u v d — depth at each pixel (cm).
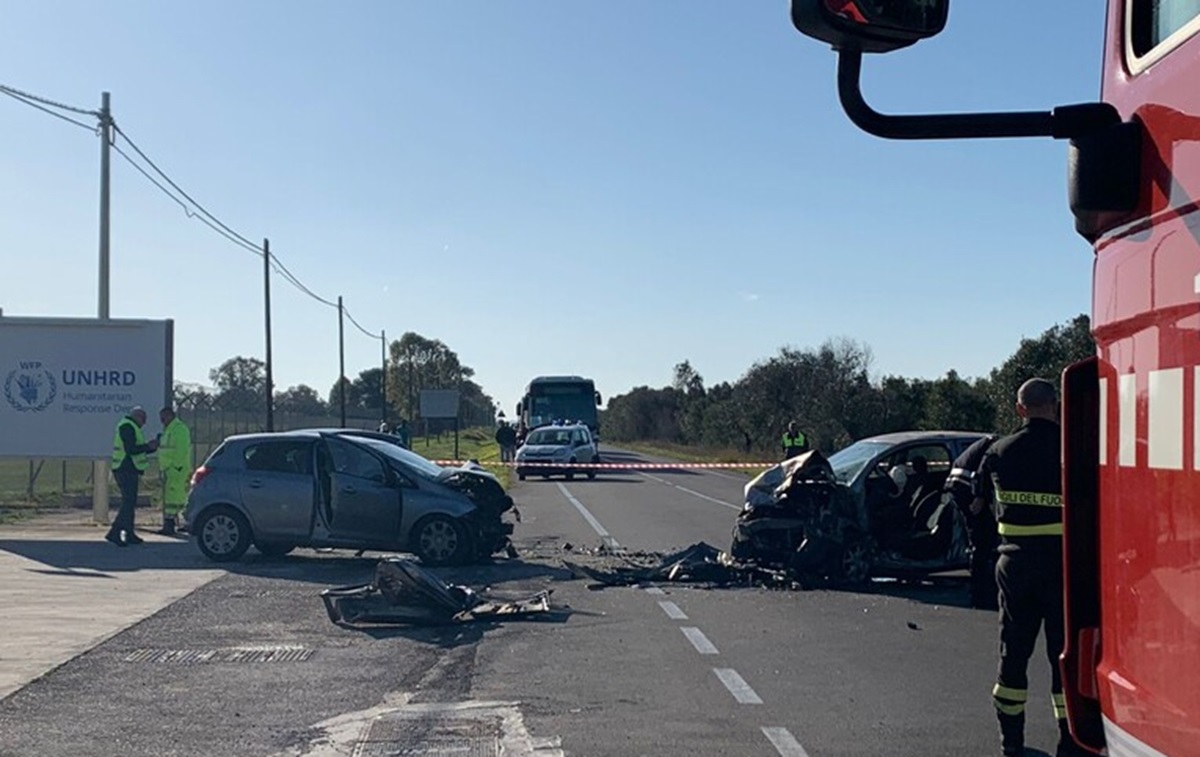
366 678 994
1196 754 279
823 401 5659
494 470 4681
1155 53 311
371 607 1248
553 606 1355
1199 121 284
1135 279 313
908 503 1552
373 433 2091
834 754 770
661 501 3172
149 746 794
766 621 1266
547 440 4350
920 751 777
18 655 1076
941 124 347
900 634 1195
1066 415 348
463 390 12875
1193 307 283
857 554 1505
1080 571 345
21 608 1332
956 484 1063
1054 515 720
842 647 1126
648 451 8150
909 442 1567
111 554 1866
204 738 812
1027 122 339
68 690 949
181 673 1012
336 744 797
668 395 11181
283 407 8300
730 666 1038
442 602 1247
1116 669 324
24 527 2312
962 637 1177
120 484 2002
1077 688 344
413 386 10056
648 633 1196
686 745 789
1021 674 732
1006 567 726
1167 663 293
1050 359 2962
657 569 1612
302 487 1738
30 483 3125
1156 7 321
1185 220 288
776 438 6062
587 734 816
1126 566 317
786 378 6144
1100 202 317
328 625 1240
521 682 976
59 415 2491
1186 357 286
